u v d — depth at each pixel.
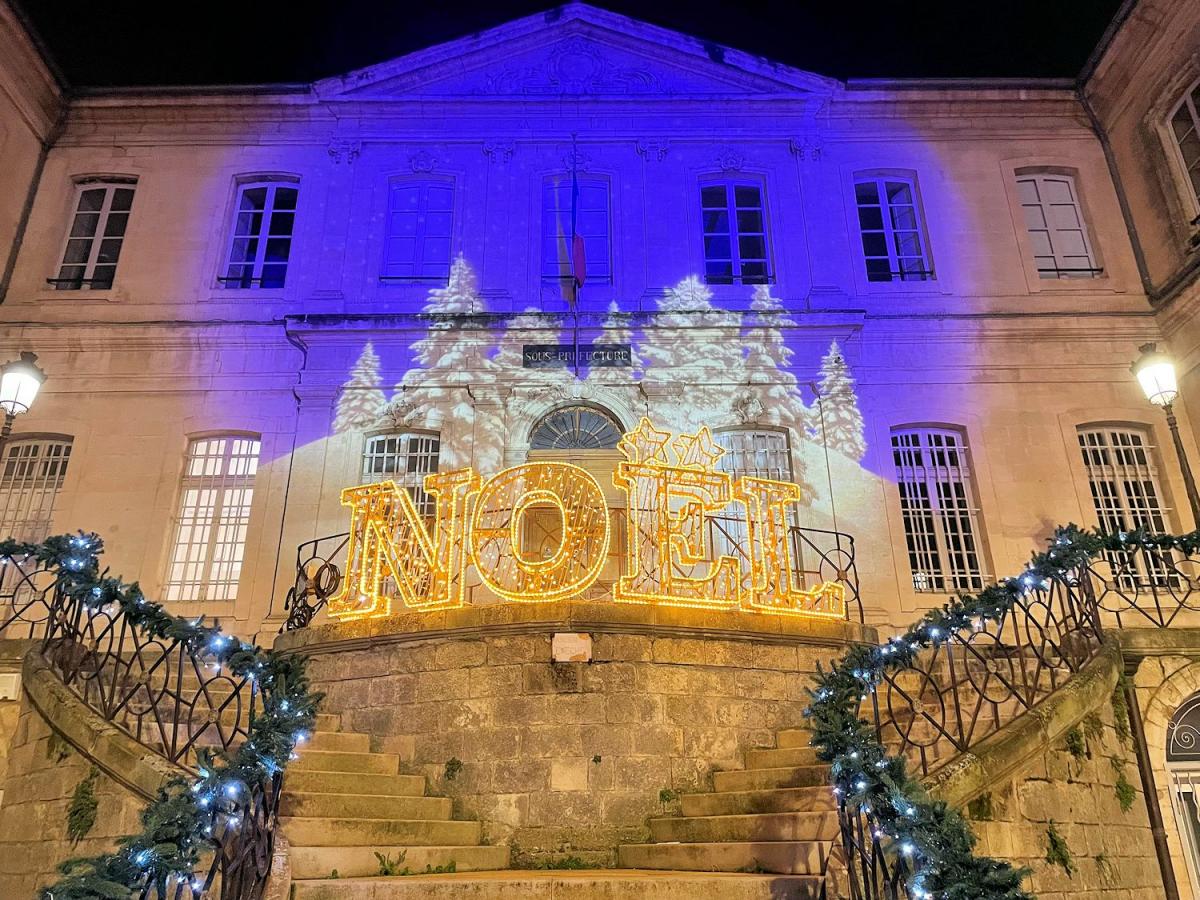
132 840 3.27
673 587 7.50
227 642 5.18
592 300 12.90
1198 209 12.20
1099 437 12.47
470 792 6.55
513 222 13.38
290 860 4.72
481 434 12.09
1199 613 11.23
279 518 11.78
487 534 7.91
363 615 7.96
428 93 14.00
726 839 5.61
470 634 7.02
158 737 6.52
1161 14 12.33
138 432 12.23
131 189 13.89
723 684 7.03
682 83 14.12
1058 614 10.48
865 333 12.77
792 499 8.48
